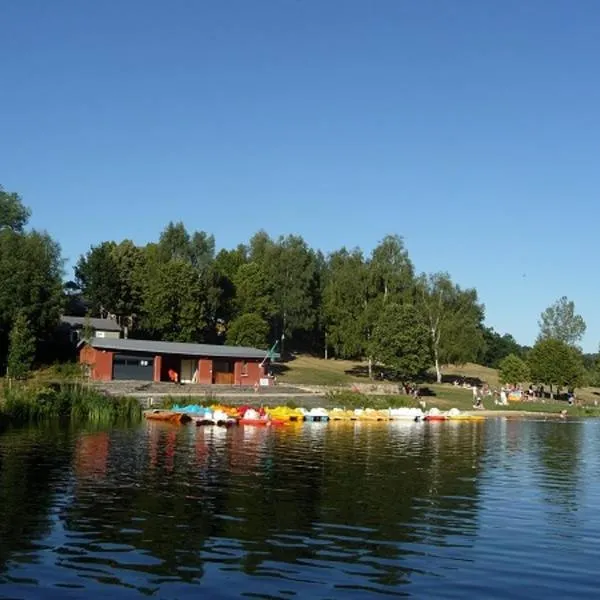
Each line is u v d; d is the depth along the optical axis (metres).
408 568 17.34
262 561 17.47
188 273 114.56
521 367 124.81
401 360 98.00
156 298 112.12
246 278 126.81
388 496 26.78
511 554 18.94
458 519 23.06
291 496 25.94
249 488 27.38
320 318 132.75
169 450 39.00
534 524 22.72
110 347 85.00
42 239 96.81
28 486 26.42
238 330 112.19
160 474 30.20
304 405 79.25
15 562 16.84
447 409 90.94
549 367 118.12
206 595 14.98
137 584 15.52
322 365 129.88
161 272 114.06
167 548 18.33
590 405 115.19
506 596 15.53
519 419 85.00
